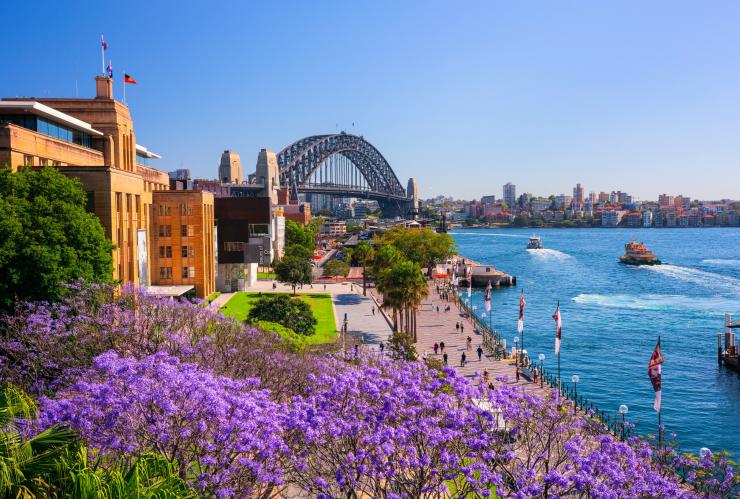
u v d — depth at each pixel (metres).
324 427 23.48
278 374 36.78
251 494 22.03
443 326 94.00
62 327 36.00
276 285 133.12
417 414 24.47
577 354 85.56
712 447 51.09
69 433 18.45
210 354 36.28
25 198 45.97
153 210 97.56
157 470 19.19
